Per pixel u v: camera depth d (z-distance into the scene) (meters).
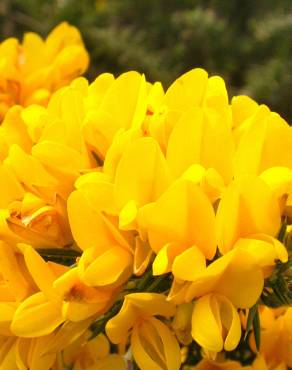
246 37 0.84
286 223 0.23
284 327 0.24
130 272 0.22
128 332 0.22
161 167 0.22
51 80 0.35
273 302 0.22
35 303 0.22
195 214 0.22
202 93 0.24
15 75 0.34
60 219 0.23
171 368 0.22
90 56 0.59
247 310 0.22
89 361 0.24
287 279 0.22
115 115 0.24
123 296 0.22
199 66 0.78
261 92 0.73
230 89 0.77
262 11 0.89
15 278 0.23
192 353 0.25
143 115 0.23
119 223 0.21
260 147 0.22
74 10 0.64
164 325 0.22
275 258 0.21
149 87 0.25
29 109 0.25
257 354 0.25
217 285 0.22
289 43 0.76
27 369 0.23
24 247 0.22
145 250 0.22
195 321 0.21
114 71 0.60
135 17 0.81
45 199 0.23
